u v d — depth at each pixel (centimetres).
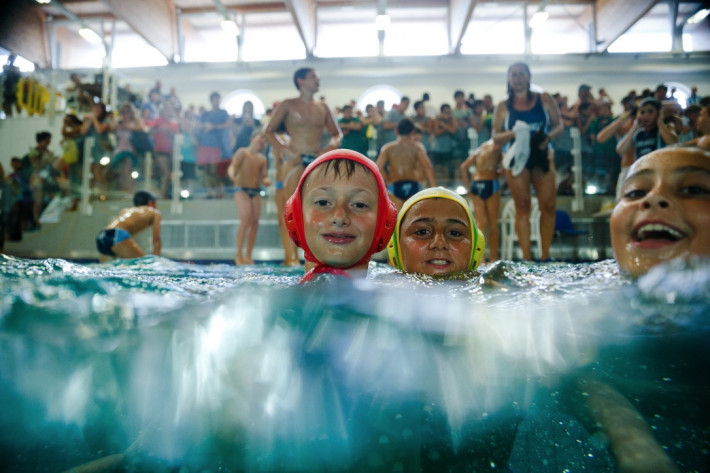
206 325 109
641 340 110
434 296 133
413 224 212
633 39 1584
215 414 103
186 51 1730
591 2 1502
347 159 167
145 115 1138
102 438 114
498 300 129
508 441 117
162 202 937
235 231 919
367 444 98
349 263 162
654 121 608
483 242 236
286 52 1745
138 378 108
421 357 105
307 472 98
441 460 104
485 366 107
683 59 1478
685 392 110
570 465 112
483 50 1647
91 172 939
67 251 930
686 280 118
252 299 120
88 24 1502
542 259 634
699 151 127
